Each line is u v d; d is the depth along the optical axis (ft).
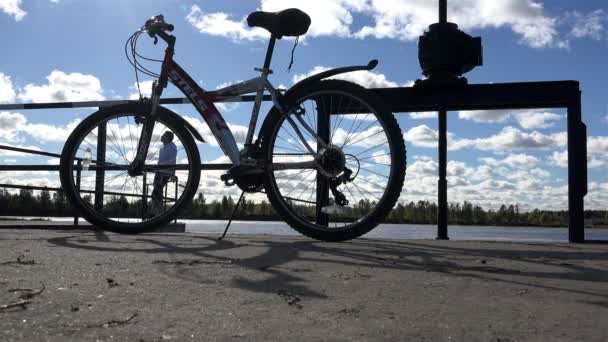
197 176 12.14
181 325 4.11
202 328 4.04
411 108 14.90
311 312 4.65
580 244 12.71
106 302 4.83
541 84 14.23
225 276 6.33
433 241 12.51
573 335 4.08
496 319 4.54
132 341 3.67
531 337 4.01
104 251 8.41
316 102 13.12
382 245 10.88
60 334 3.79
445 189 14.25
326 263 7.70
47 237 10.78
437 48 14.37
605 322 4.49
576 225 14.06
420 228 373.20
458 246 10.96
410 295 5.51
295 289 5.67
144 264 7.07
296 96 11.37
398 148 10.96
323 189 12.76
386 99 14.75
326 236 11.23
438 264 7.88
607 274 7.14
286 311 4.66
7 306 4.55
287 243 10.70
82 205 11.96
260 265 7.29
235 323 4.21
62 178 11.93
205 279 6.10
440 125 14.52
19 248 8.51
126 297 5.05
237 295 5.27
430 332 4.10
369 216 11.06
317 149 11.66
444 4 14.56
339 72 11.23
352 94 11.20
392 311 4.77
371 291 5.68
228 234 13.64
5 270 6.31
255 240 11.31
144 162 12.38
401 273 6.93
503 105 14.53
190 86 11.84
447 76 14.48
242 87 11.72
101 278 5.96
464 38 14.37
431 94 14.56
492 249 10.39
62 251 8.22
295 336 3.89
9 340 3.63
